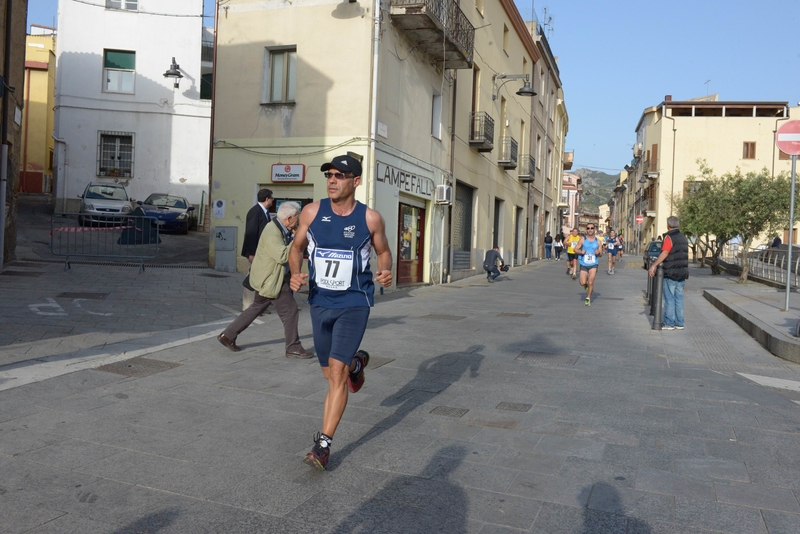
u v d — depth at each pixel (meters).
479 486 3.80
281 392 5.83
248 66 15.61
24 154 38.47
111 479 3.80
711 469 4.09
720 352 8.19
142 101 27.98
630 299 15.11
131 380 6.02
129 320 8.89
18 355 6.56
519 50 29.61
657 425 5.01
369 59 14.67
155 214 24.00
